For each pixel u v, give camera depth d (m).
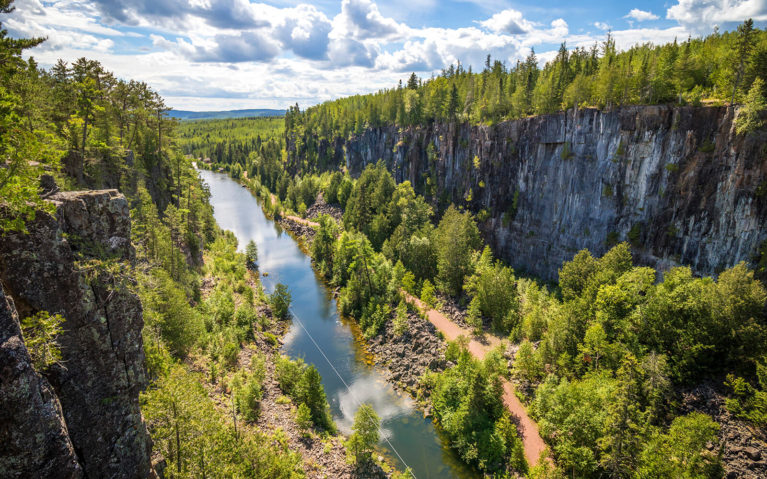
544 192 104.06
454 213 105.62
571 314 58.53
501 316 74.56
